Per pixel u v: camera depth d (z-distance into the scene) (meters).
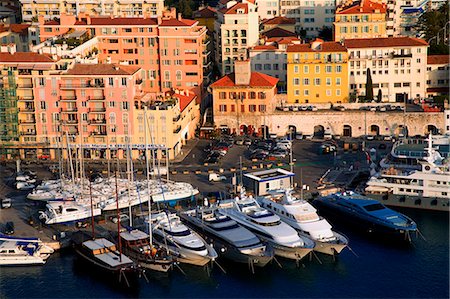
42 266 188.62
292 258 189.12
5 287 180.25
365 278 182.12
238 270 186.00
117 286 179.62
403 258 190.62
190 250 183.12
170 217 196.00
